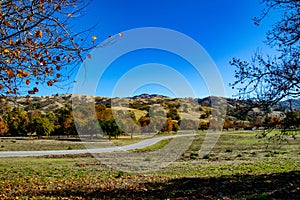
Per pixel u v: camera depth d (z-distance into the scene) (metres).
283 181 11.71
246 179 13.19
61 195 11.01
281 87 10.46
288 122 10.68
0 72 5.77
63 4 5.75
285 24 11.11
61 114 55.94
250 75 11.13
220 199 9.22
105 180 14.87
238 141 42.22
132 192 11.34
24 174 17.64
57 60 5.89
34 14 5.66
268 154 26.91
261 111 11.04
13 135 54.28
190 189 11.40
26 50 5.72
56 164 22.98
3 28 5.75
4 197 10.30
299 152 28.23
